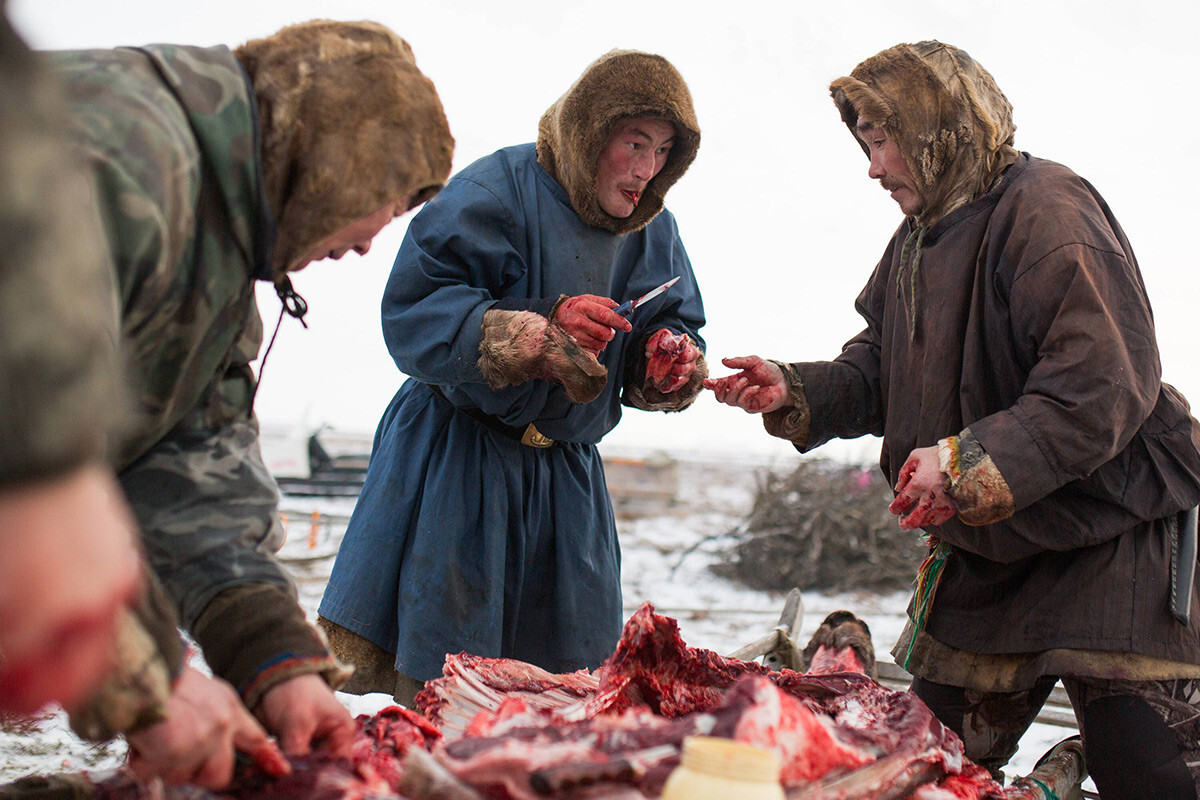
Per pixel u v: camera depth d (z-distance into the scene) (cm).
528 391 264
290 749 128
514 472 272
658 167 265
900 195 253
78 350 63
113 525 71
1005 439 212
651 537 997
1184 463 228
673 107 254
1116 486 224
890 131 242
